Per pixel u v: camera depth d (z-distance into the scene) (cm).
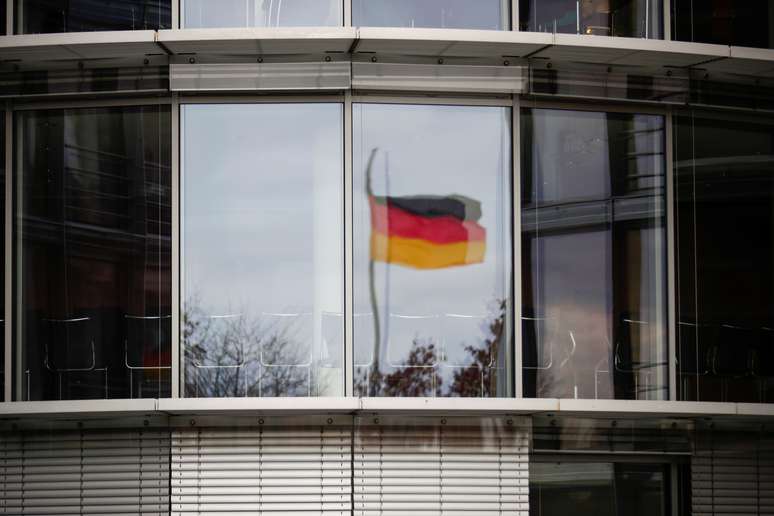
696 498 1559
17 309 1507
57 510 1490
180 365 1488
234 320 1499
